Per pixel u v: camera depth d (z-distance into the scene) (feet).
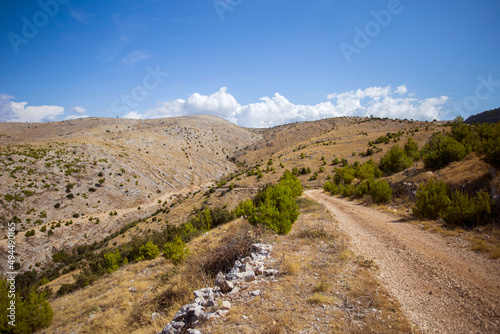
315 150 276.41
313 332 11.68
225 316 14.16
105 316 26.86
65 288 51.98
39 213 228.43
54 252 191.52
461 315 13.19
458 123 100.94
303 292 15.98
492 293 15.31
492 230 26.91
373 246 28.02
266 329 12.31
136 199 313.12
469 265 20.16
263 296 15.76
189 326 13.93
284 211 36.52
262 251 24.30
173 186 381.40
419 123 393.91
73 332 25.45
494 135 40.42
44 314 29.27
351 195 90.48
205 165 507.30
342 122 605.31
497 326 11.93
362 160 204.03
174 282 25.41
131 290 33.24
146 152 457.27
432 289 16.52
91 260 73.77
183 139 614.75
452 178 44.29
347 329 11.79
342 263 21.47
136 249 70.18
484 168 39.86
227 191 199.11
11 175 250.57
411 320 12.86
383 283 17.52
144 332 17.98
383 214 49.26
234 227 50.29
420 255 23.68
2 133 614.34
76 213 249.96
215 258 24.02
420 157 102.99
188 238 66.90
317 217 49.11
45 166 288.71
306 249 26.11
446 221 33.94
